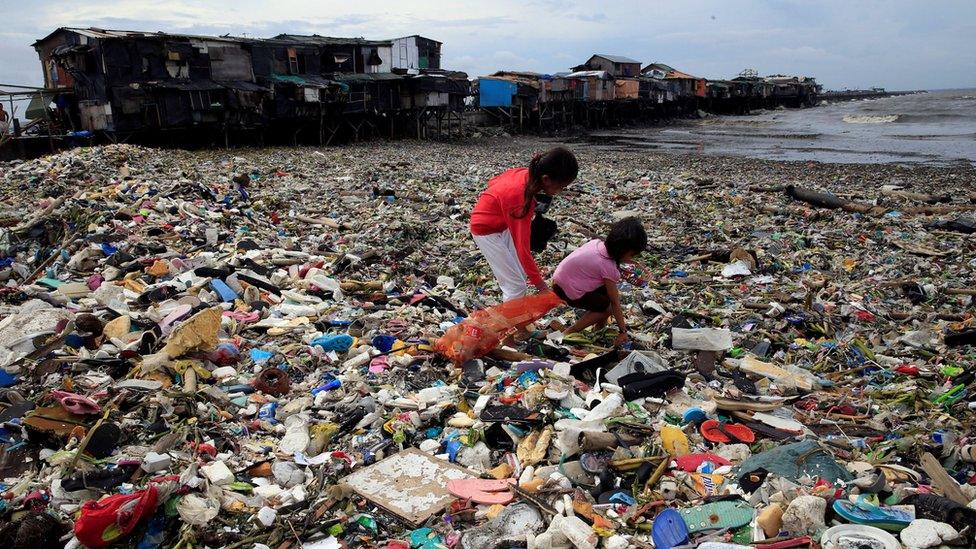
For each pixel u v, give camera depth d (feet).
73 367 17.33
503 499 12.72
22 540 10.95
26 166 53.06
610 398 15.96
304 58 123.13
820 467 13.11
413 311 23.99
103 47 91.97
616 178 66.80
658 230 41.39
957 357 21.42
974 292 28.50
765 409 16.30
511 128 180.14
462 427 15.65
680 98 257.14
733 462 14.05
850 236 40.50
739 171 86.48
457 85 151.53
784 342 22.61
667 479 13.15
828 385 19.01
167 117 99.25
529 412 15.48
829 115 268.62
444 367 19.33
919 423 16.37
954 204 52.90
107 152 58.18
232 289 24.43
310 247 33.55
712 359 19.71
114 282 25.16
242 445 14.75
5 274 26.37
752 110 320.50
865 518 11.27
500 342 19.56
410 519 12.28
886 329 24.29
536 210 20.44
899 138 152.66
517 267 20.02
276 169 63.67
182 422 15.06
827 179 76.02
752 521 11.66
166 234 32.17
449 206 46.73
